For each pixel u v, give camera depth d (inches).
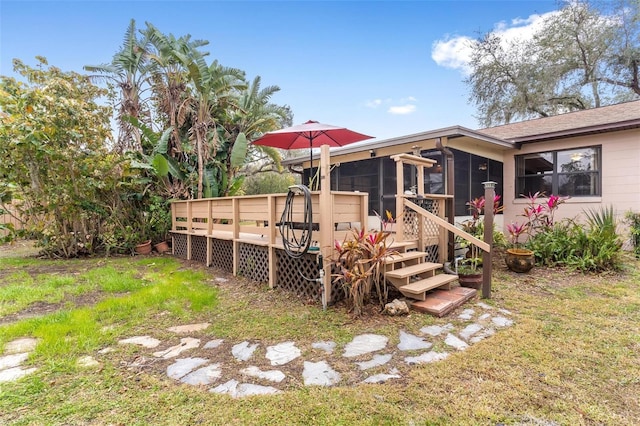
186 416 74.2
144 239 313.0
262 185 666.2
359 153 334.0
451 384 86.4
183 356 103.4
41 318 130.4
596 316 136.0
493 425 71.2
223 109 404.2
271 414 74.7
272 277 179.3
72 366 95.8
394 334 118.6
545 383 87.0
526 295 166.1
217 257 236.2
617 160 280.5
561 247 226.4
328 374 92.1
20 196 267.6
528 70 616.7
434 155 286.7
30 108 238.1
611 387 85.3
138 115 359.3
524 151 333.7
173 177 339.6
